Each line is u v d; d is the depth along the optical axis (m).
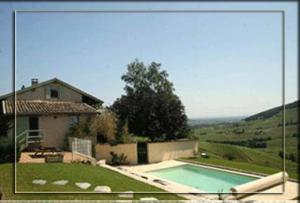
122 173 16.27
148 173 20.34
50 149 22.25
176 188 13.59
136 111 32.78
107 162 23.27
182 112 33.53
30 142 22.89
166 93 34.69
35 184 12.12
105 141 25.14
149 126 32.38
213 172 20.75
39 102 25.86
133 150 23.95
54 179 13.01
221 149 31.59
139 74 35.50
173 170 22.27
